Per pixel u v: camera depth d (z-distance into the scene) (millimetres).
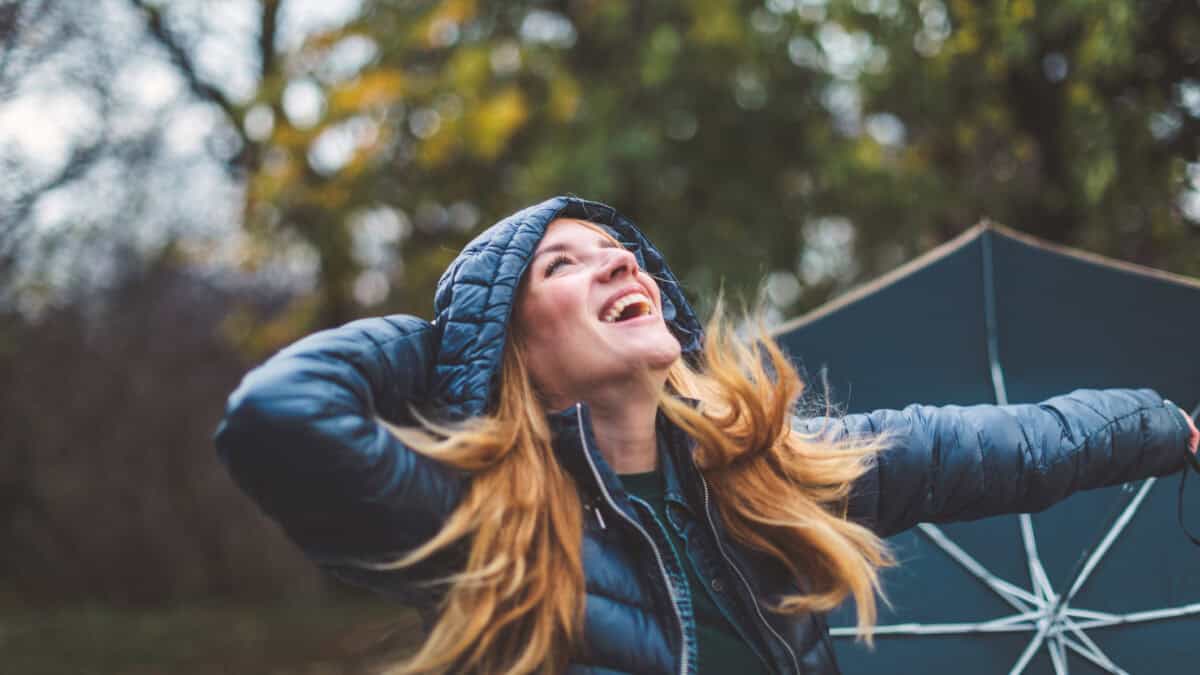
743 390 1777
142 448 10805
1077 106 3949
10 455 10508
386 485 1484
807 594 1736
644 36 9008
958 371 2471
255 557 11016
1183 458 1998
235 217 8367
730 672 1652
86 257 8539
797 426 1969
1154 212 3984
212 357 10961
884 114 6004
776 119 8727
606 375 1726
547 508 1641
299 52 7766
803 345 2545
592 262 1790
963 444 1866
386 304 9141
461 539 1608
